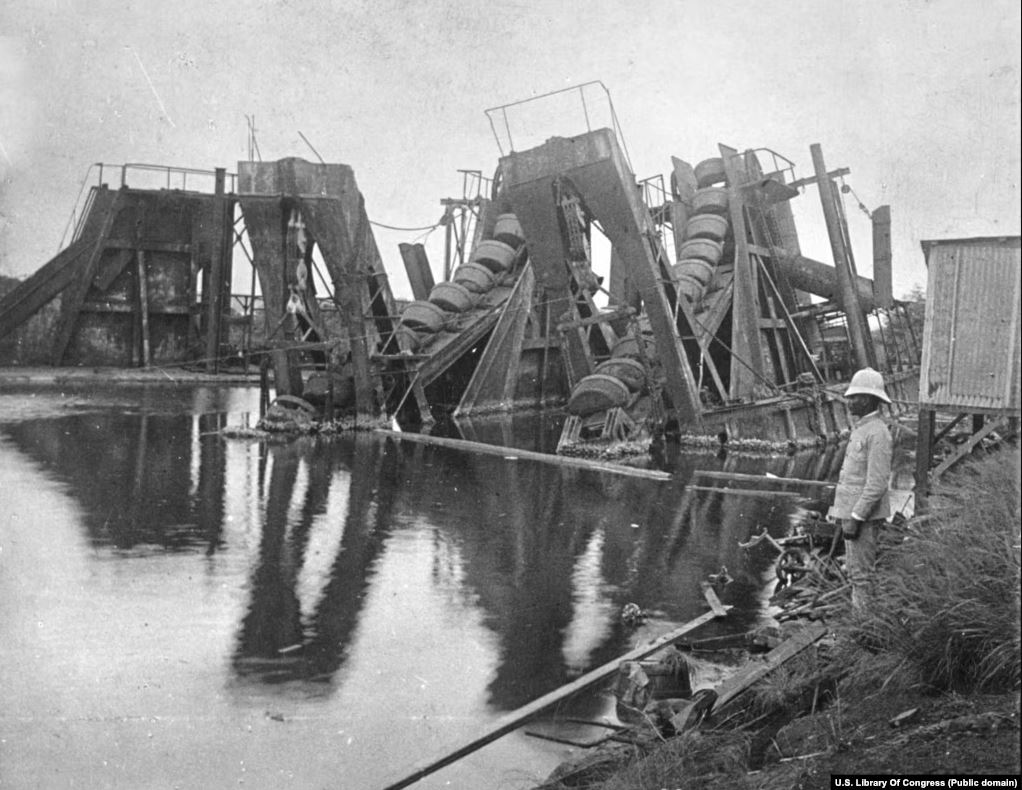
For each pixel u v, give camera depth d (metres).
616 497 17.41
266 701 7.34
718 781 4.89
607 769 5.73
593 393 24.61
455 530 14.00
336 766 6.19
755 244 29.14
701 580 11.34
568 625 9.46
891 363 29.31
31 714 6.95
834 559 10.13
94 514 14.12
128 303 40.78
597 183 25.34
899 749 4.29
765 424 25.39
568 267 27.02
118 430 24.16
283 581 10.85
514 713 7.00
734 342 27.64
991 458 6.14
